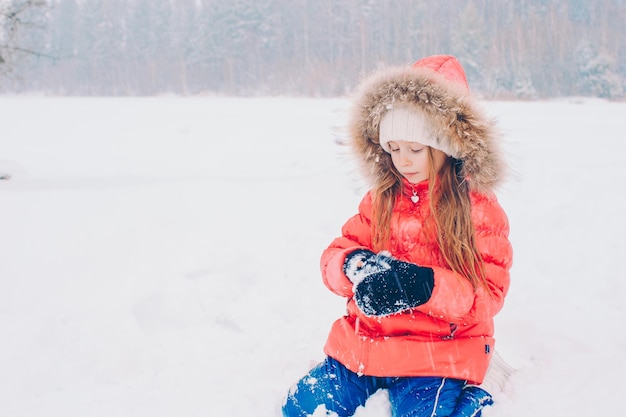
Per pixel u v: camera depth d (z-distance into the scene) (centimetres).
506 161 215
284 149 1115
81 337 291
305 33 6094
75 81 6212
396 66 227
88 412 233
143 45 6600
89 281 355
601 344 267
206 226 457
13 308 322
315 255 409
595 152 851
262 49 6241
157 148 1211
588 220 448
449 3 5772
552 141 1057
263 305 336
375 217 234
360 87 231
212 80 6322
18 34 930
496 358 238
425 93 206
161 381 257
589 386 212
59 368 266
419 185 224
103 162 1027
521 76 4853
